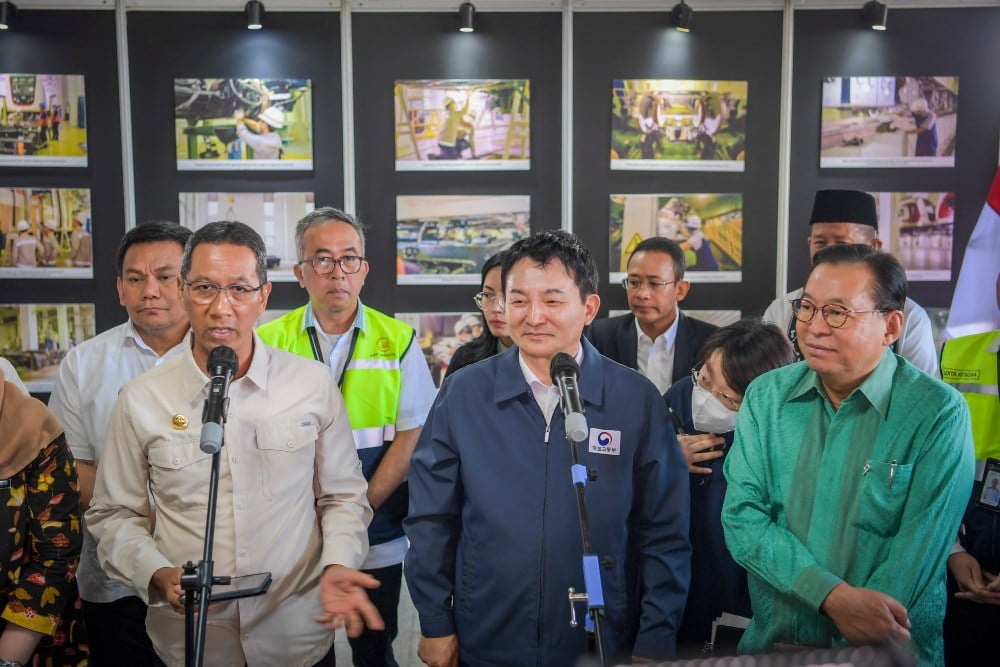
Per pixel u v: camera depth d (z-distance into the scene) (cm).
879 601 163
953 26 411
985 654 232
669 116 414
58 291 414
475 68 414
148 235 239
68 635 208
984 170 415
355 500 211
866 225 323
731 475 196
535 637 191
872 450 178
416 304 422
